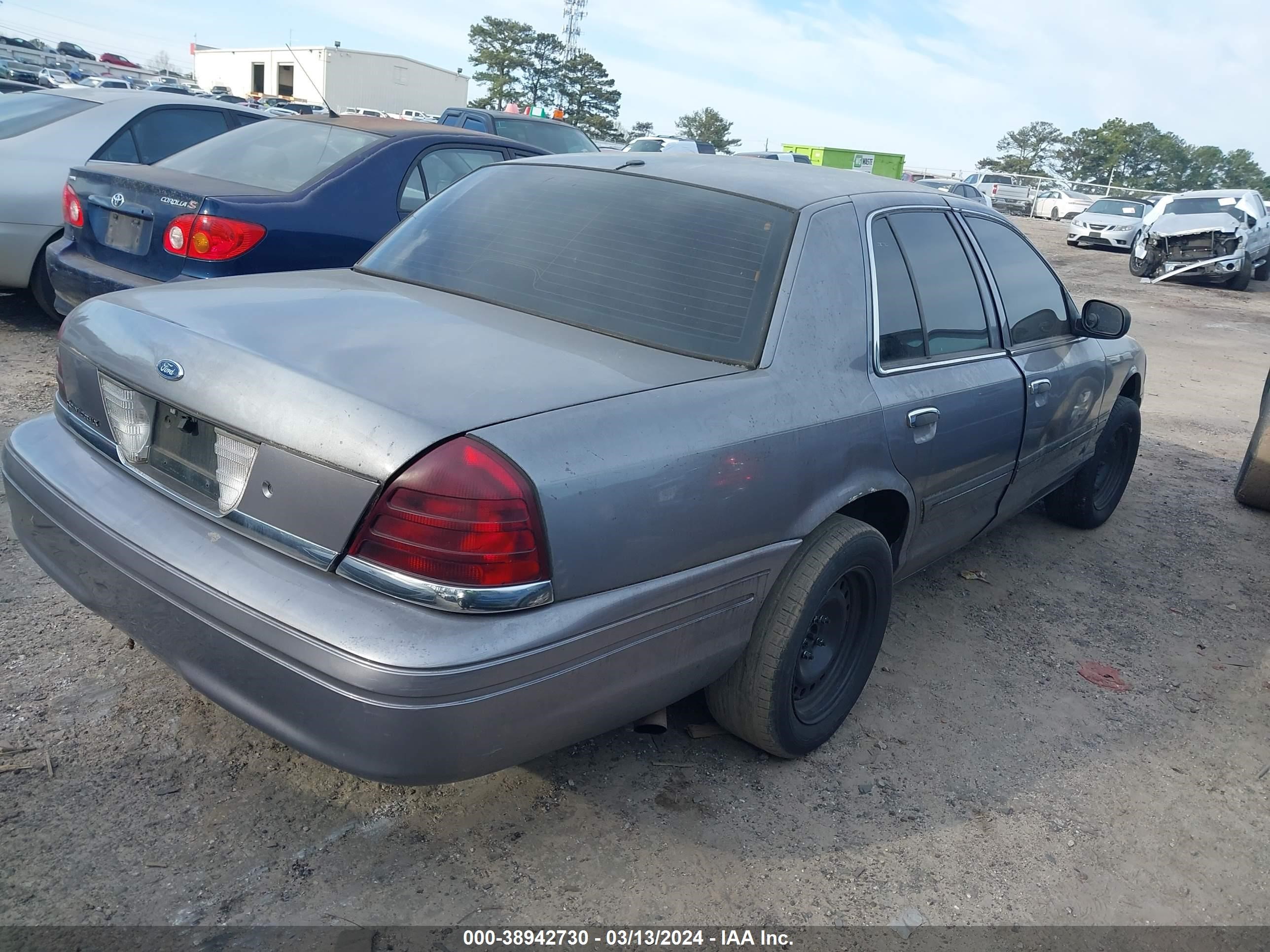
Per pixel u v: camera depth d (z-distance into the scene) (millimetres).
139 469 2336
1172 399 8891
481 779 2666
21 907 2096
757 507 2396
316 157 5441
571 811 2590
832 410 2621
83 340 2514
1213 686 3709
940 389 3105
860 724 3178
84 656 2996
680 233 2797
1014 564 4684
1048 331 4105
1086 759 3137
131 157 6770
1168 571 4793
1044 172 100500
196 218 4680
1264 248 20203
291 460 1995
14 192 6055
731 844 2545
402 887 2275
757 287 2639
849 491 2717
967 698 3428
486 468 1886
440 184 5793
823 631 2945
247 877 2254
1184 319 14516
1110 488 5293
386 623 1866
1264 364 11312
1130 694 3584
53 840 2285
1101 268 21234
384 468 1887
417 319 2447
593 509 2012
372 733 1859
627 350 2434
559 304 2643
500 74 88312
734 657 2555
